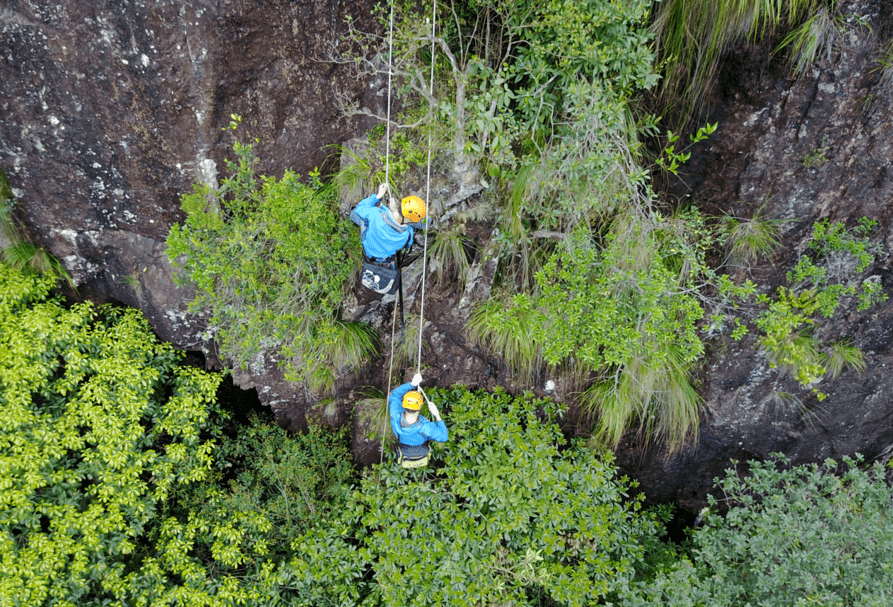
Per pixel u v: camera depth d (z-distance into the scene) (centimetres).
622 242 519
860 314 587
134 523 546
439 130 493
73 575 484
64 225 518
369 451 682
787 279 564
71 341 529
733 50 450
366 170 511
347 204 524
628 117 496
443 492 596
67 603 477
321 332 563
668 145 522
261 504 667
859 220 527
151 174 482
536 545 570
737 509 605
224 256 502
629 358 573
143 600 522
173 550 562
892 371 625
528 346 585
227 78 432
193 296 552
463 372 655
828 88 454
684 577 544
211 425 674
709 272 523
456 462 604
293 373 580
